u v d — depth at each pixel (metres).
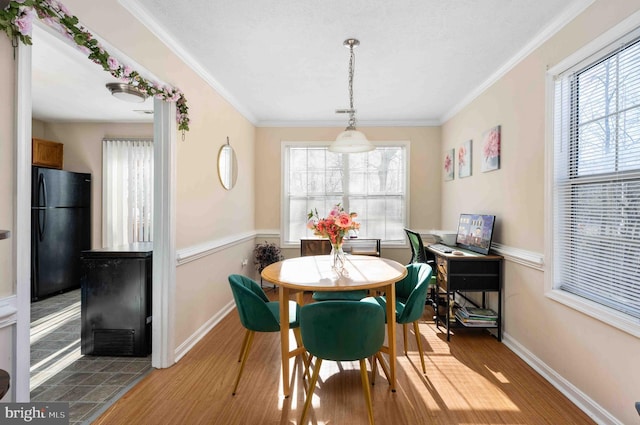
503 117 2.87
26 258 1.37
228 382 2.20
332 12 2.09
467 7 2.02
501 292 2.86
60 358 2.54
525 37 2.37
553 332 2.18
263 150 4.79
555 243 2.19
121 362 2.48
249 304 2.04
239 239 3.96
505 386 2.14
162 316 2.38
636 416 1.57
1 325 1.28
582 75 2.00
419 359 2.54
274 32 2.33
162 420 1.80
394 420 1.81
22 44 1.33
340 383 2.20
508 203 2.78
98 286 2.57
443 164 4.54
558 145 2.17
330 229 2.37
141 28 2.07
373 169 4.79
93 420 1.80
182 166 2.59
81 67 2.78
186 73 2.67
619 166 1.73
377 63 2.83
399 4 2.00
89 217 4.65
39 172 3.98
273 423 1.78
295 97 3.71
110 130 4.69
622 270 1.71
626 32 1.63
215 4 2.01
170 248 2.39
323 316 1.66
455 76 3.09
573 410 1.89
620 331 1.65
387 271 2.31
